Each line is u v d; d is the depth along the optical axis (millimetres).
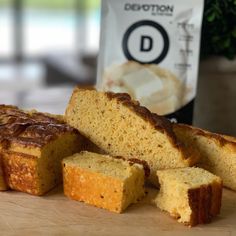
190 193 363
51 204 400
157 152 435
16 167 413
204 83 537
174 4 498
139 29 511
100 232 358
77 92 467
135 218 380
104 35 522
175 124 478
